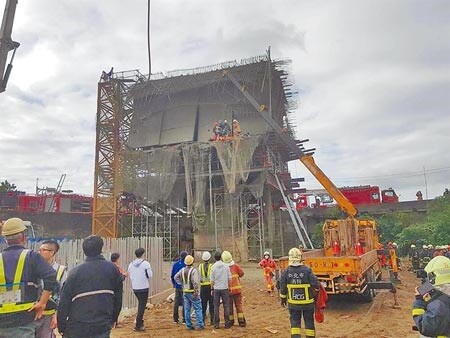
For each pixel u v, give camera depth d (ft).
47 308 18.89
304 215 175.32
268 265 57.36
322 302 24.76
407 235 128.26
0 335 14.43
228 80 142.92
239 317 34.96
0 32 43.65
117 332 33.17
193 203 124.98
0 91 43.47
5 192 159.33
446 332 11.37
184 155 126.62
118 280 16.33
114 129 133.08
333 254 55.98
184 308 34.47
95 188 129.80
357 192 177.78
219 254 35.45
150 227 133.39
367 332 32.65
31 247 35.96
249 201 131.13
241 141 121.90
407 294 54.24
